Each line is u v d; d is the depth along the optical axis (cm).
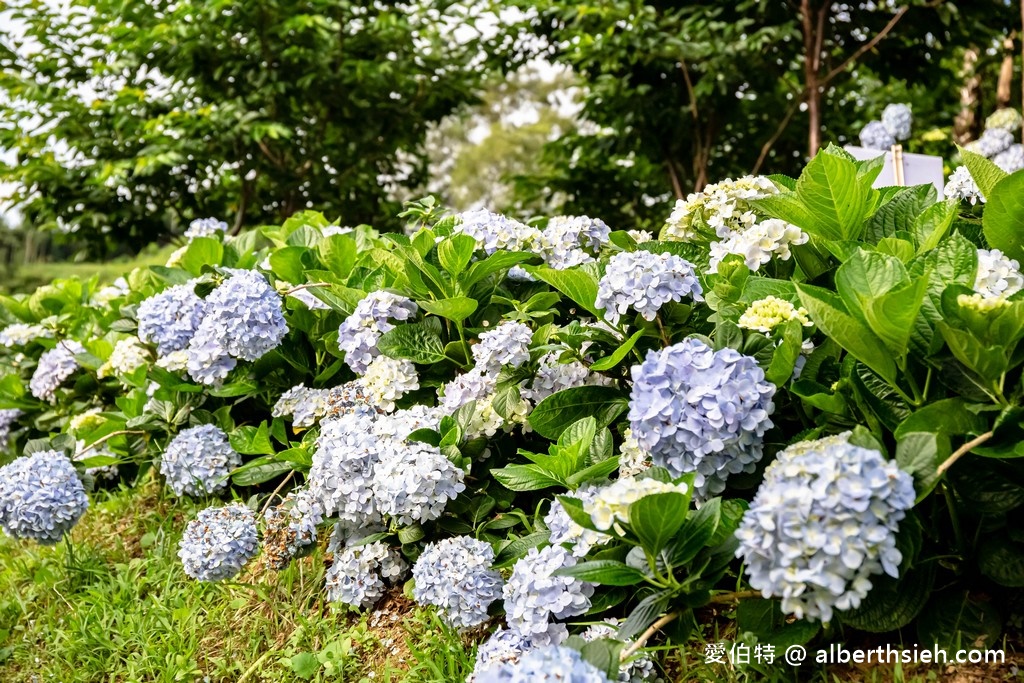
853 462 133
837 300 170
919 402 164
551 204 781
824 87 620
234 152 657
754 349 174
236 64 629
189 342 310
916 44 604
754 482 170
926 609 169
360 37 656
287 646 236
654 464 178
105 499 356
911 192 217
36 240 2453
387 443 221
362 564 232
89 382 384
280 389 313
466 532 223
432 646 212
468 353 255
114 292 454
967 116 745
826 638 169
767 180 220
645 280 187
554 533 190
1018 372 166
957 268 171
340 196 711
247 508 257
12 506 266
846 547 128
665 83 636
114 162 609
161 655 238
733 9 588
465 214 266
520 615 180
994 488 159
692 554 156
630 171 707
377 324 260
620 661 153
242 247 385
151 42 608
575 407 212
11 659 262
